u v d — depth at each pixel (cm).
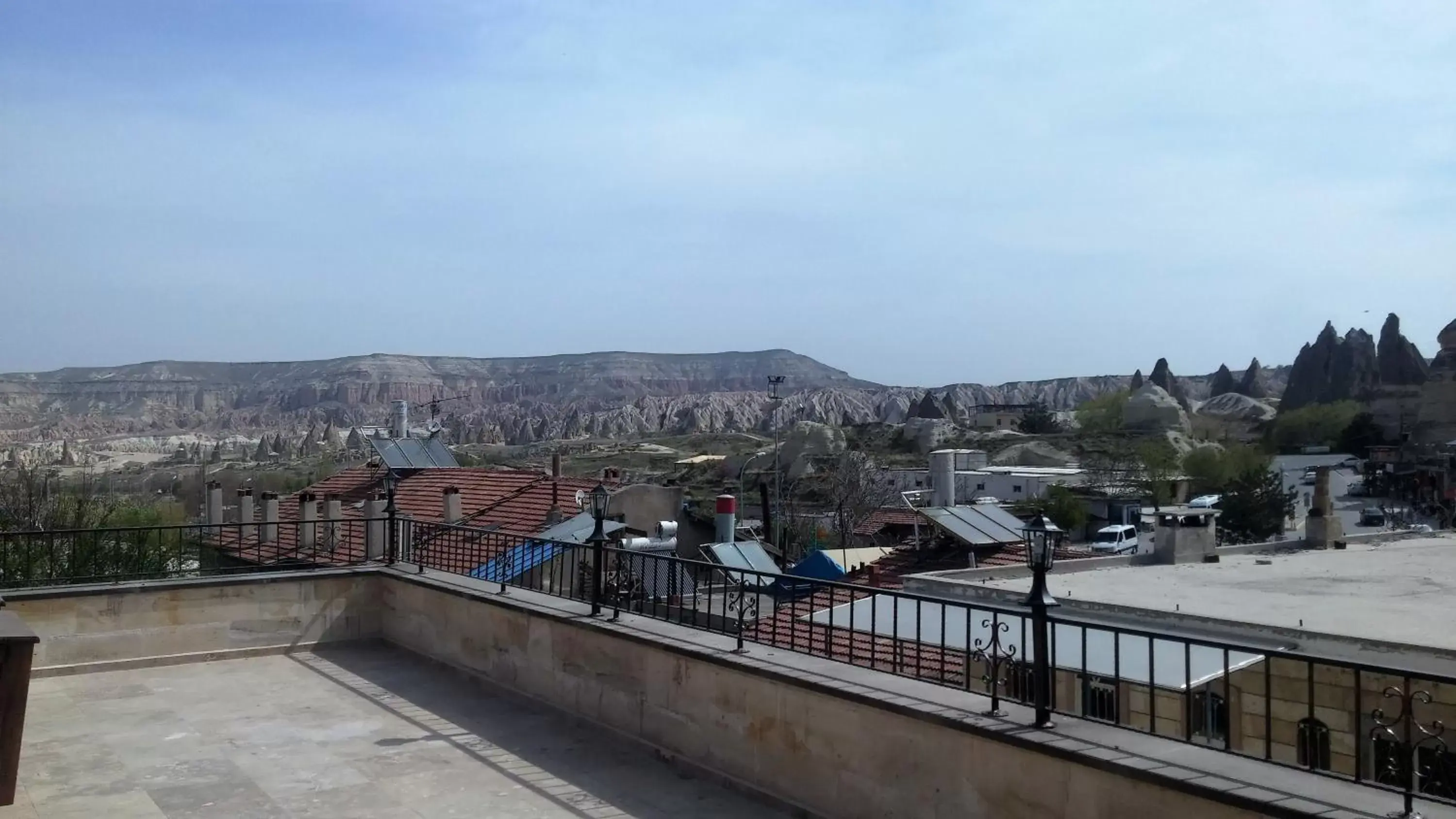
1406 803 441
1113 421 10631
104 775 802
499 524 2427
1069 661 1298
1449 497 6075
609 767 820
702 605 1354
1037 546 591
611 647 900
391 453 3253
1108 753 529
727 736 774
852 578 2450
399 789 771
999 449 9875
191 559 1919
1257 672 1252
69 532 1240
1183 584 1812
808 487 6228
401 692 1058
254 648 1224
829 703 687
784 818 709
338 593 1276
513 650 1036
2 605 731
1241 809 466
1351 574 1903
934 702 634
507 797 755
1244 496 5606
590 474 9188
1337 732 1187
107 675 1125
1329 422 9431
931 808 617
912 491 5731
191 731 920
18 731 677
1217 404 15662
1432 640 1269
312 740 893
